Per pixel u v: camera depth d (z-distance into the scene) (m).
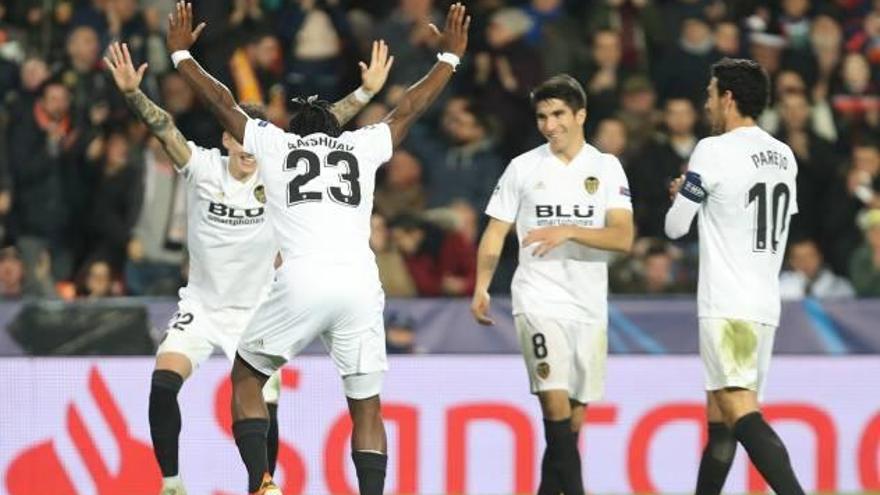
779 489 30.36
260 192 31.38
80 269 45.25
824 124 48.94
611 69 47.91
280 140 29.11
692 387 40.81
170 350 31.56
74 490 39.41
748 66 31.20
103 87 46.59
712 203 31.14
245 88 46.91
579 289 32.59
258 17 48.16
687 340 40.84
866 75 50.16
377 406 29.44
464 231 44.25
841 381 41.22
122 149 45.16
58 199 45.75
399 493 40.03
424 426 40.16
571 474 32.56
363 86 31.28
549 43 48.69
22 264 44.66
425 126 47.31
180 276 44.41
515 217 33.03
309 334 28.81
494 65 48.09
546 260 32.62
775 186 31.14
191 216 31.64
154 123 30.81
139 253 44.41
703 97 48.47
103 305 39.75
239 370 29.53
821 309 41.25
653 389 40.72
